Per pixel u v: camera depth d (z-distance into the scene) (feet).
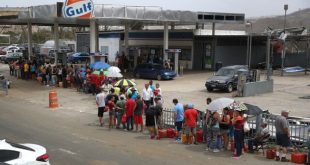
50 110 81.46
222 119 49.19
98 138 55.93
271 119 51.62
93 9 115.34
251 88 94.79
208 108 49.67
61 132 59.62
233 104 49.67
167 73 126.72
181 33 162.09
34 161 29.53
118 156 46.03
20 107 84.84
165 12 128.16
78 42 208.85
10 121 67.77
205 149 50.31
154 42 170.71
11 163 28.22
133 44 179.83
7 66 180.65
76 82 110.83
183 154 47.65
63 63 136.56
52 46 211.61
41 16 120.78
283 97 92.63
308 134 47.98
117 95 67.62
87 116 74.90
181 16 131.34
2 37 335.26
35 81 128.88
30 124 65.46
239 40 160.56
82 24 169.58
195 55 160.15
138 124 65.16
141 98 67.72
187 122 53.16
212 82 100.89
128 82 74.79
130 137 57.26
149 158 45.39
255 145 49.01
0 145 30.19
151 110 56.13
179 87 110.73
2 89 106.32
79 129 62.49
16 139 53.57
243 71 100.73
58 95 100.68
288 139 45.34
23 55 169.89
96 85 98.84
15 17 144.15
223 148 50.60
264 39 152.97
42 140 53.47
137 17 122.72
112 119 64.54
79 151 48.03
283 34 139.54
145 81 124.26
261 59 167.12
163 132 56.85
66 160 43.78
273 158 46.06
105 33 192.34
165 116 62.39
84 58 184.24
